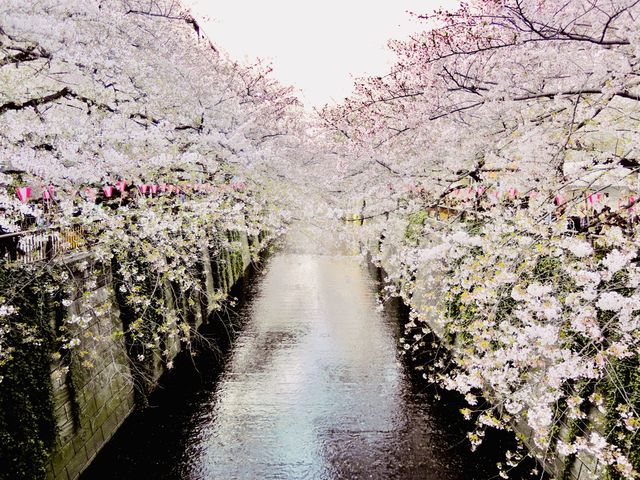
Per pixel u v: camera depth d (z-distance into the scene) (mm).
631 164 6840
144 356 13969
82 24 9305
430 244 13930
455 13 7332
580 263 6086
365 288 27422
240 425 13234
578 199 6230
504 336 6902
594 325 5375
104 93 10844
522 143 8953
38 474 8867
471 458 11602
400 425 13117
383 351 18156
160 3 12422
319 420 13453
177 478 11117
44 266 9406
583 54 8008
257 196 20344
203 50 17297
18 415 8625
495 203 9836
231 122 17719
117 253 11758
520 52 7957
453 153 11266
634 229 6145
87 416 11227
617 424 7773
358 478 11164
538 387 7289
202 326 20750
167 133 12898
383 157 12938
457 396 14445
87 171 9844
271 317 22359
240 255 31297
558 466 9875
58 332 10156
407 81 10641
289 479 11117
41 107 10281
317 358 17609
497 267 6379
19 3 7727
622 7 6895
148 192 14891
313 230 23062
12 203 8508
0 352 7934
